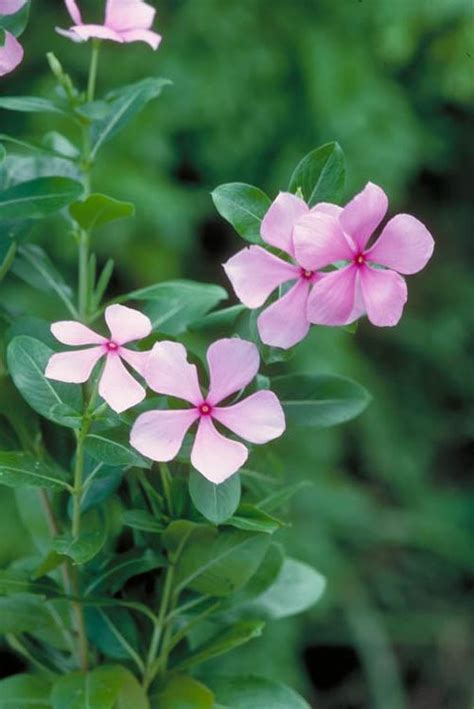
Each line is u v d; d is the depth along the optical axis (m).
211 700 0.67
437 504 1.74
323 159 0.63
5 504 1.35
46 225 1.47
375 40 1.66
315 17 1.65
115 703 0.67
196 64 1.59
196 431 0.62
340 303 0.59
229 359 0.60
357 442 1.77
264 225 0.59
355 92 1.63
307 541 1.57
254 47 1.62
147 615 0.69
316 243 0.59
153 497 0.66
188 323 0.69
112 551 0.69
